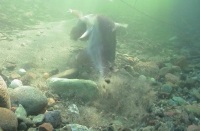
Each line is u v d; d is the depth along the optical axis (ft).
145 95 2.09
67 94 1.91
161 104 2.06
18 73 2.19
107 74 2.33
